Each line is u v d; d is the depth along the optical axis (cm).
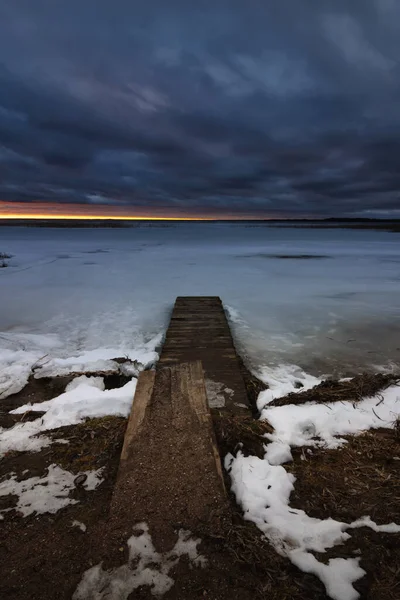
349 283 909
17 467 190
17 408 277
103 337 493
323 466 195
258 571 124
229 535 138
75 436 220
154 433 193
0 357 391
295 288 845
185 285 880
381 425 242
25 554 131
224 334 455
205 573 122
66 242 2411
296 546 136
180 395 226
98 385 330
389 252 1738
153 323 561
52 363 372
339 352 438
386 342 473
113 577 120
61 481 177
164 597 113
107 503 160
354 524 149
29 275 1019
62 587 117
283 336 496
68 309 644
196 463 172
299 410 261
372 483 178
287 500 166
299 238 3020
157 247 2039
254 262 1349
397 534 143
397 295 762
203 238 2989
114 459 195
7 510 157
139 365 372
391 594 117
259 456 202
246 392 295
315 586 120
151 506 149
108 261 1362
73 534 141
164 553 129
